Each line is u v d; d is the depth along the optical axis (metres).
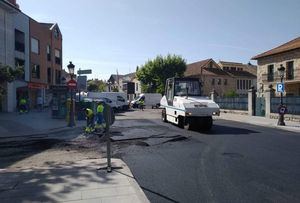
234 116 30.19
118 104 43.41
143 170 8.77
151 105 55.06
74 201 5.95
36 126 19.75
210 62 69.81
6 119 24.00
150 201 6.27
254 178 7.95
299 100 24.08
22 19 37.88
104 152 11.73
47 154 11.60
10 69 16.44
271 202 6.21
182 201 6.27
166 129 18.44
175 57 63.94
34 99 42.25
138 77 66.81
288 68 39.94
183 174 8.34
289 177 8.05
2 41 31.59
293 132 18.09
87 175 7.82
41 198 6.13
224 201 6.27
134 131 17.31
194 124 18.08
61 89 25.19
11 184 7.09
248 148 12.38
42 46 44.62
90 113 17.73
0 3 30.61
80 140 14.67
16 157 11.09
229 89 68.31
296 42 41.28
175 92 20.53
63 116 25.05
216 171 8.67
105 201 5.94
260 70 45.41
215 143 13.59
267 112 28.00
